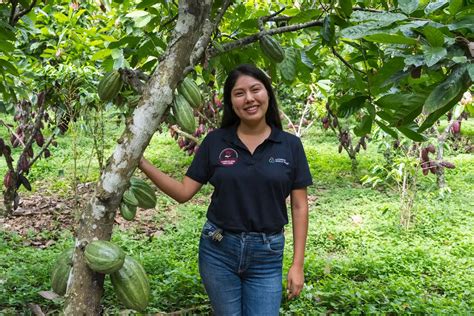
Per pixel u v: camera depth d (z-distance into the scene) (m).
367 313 3.92
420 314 4.02
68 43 4.97
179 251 5.48
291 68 2.90
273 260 2.46
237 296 2.49
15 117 6.34
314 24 2.56
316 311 3.96
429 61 1.50
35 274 4.48
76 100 4.75
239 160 2.40
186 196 2.44
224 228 2.42
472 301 4.30
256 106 2.39
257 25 2.73
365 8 2.71
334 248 5.86
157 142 11.80
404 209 6.57
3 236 5.80
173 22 2.84
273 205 2.40
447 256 5.51
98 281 1.60
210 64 2.78
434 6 1.74
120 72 1.82
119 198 1.63
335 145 12.09
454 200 7.57
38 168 8.91
